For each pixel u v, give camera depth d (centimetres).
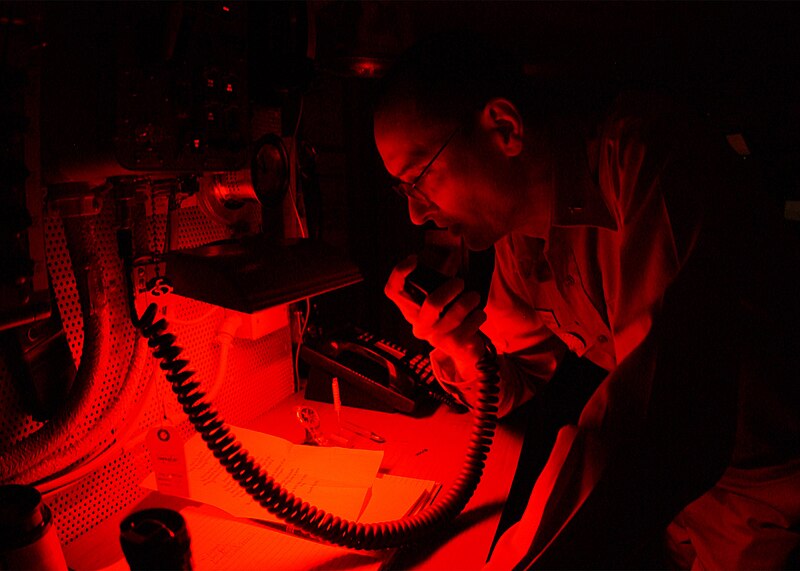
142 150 78
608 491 63
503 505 100
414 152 89
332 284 97
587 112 95
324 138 187
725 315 66
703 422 63
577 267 100
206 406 85
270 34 122
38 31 68
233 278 83
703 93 295
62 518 91
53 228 86
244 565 83
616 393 66
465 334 109
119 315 100
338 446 121
